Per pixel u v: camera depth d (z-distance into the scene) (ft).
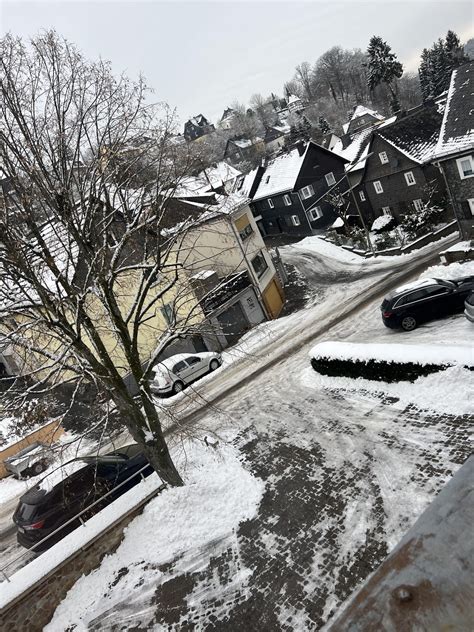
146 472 44.86
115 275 35.88
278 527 33.30
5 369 86.12
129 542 35.76
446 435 36.14
